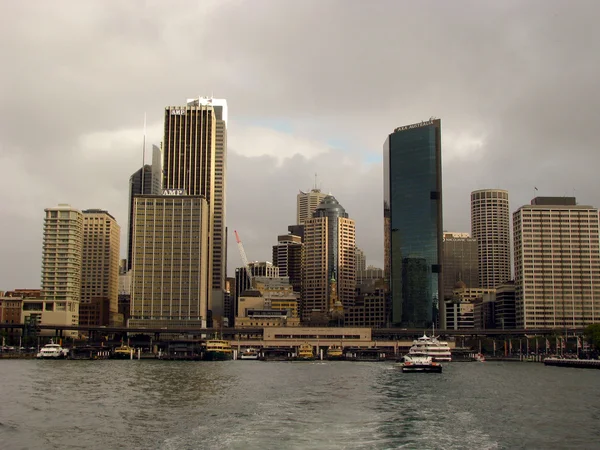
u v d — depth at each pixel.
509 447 111.75
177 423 130.62
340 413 146.62
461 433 123.31
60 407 152.50
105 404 158.12
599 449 110.69
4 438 116.00
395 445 112.62
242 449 108.75
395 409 153.88
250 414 143.50
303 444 112.69
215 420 134.75
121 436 117.69
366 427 128.62
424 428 128.00
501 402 169.00
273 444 112.44
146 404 158.50
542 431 125.81
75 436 117.69
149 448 108.81
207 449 108.50
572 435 122.00
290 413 145.75
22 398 170.25
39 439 115.12
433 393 191.12
